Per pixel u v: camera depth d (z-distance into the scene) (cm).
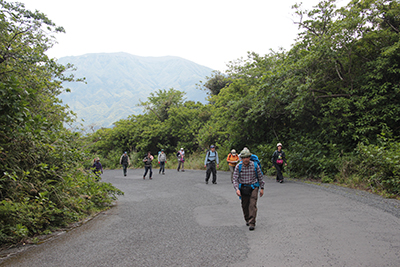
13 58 703
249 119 1778
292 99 1418
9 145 585
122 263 391
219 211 709
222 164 1994
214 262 378
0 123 548
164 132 3108
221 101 2231
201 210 732
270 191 950
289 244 429
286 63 1507
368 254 369
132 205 861
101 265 387
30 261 411
